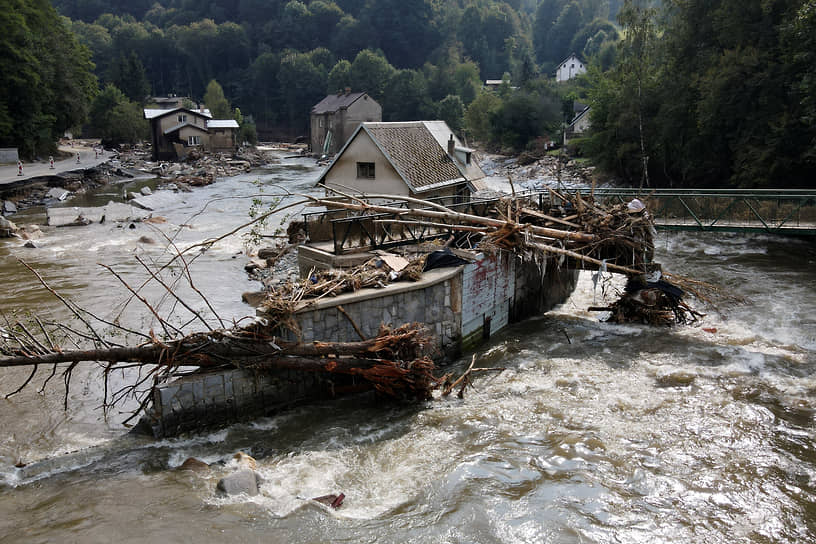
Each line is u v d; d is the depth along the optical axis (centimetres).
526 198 1927
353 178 2550
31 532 786
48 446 1059
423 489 905
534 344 1520
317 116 9050
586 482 920
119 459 979
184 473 937
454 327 1415
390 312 1271
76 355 1059
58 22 6462
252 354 1089
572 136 7056
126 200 4044
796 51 2938
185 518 820
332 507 858
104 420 1162
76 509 841
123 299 1891
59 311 1752
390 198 1655
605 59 10200
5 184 3847
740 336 1534
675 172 4328
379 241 1612
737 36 3462
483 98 8569
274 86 13862
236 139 8706
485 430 1080
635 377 1305
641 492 899
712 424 1096
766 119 3206
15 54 5206
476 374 1333
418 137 2703
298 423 1109
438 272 1372
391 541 788
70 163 5603
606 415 1134
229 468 953
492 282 1544
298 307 1115
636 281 1673
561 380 1287
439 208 1683
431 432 1076
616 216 1623
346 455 1004
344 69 12294
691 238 2733
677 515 848
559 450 1009
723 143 3594
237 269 2306
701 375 1306
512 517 837
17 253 2570
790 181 3222
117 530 792
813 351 1431
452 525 818
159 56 15362
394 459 991
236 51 15325
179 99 11162
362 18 14862
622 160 4581
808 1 2795
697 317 1691
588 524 826
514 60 14888
